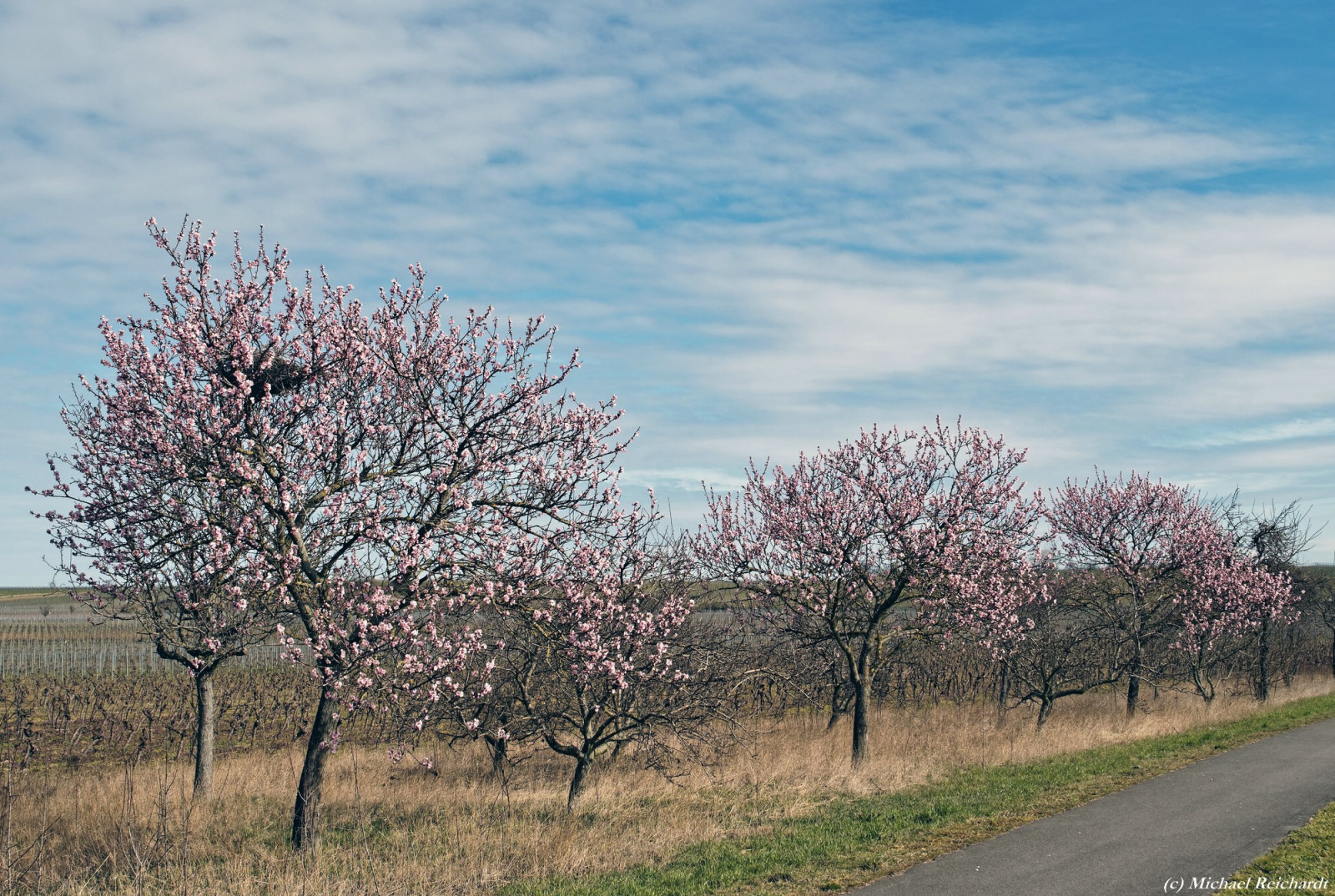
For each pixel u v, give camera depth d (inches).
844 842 418.6
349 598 442.3
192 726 853.8
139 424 451.2
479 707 514.0
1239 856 373.7
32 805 526.0
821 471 732.7
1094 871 357.1
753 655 712.4
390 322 482.9
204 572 439.5
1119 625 959.0
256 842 467.5
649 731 536.7
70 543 477.4
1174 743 706.2
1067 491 1075.3
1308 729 779.4
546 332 498.3
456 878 386.3
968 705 1037.8
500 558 450.0
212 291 470.3
